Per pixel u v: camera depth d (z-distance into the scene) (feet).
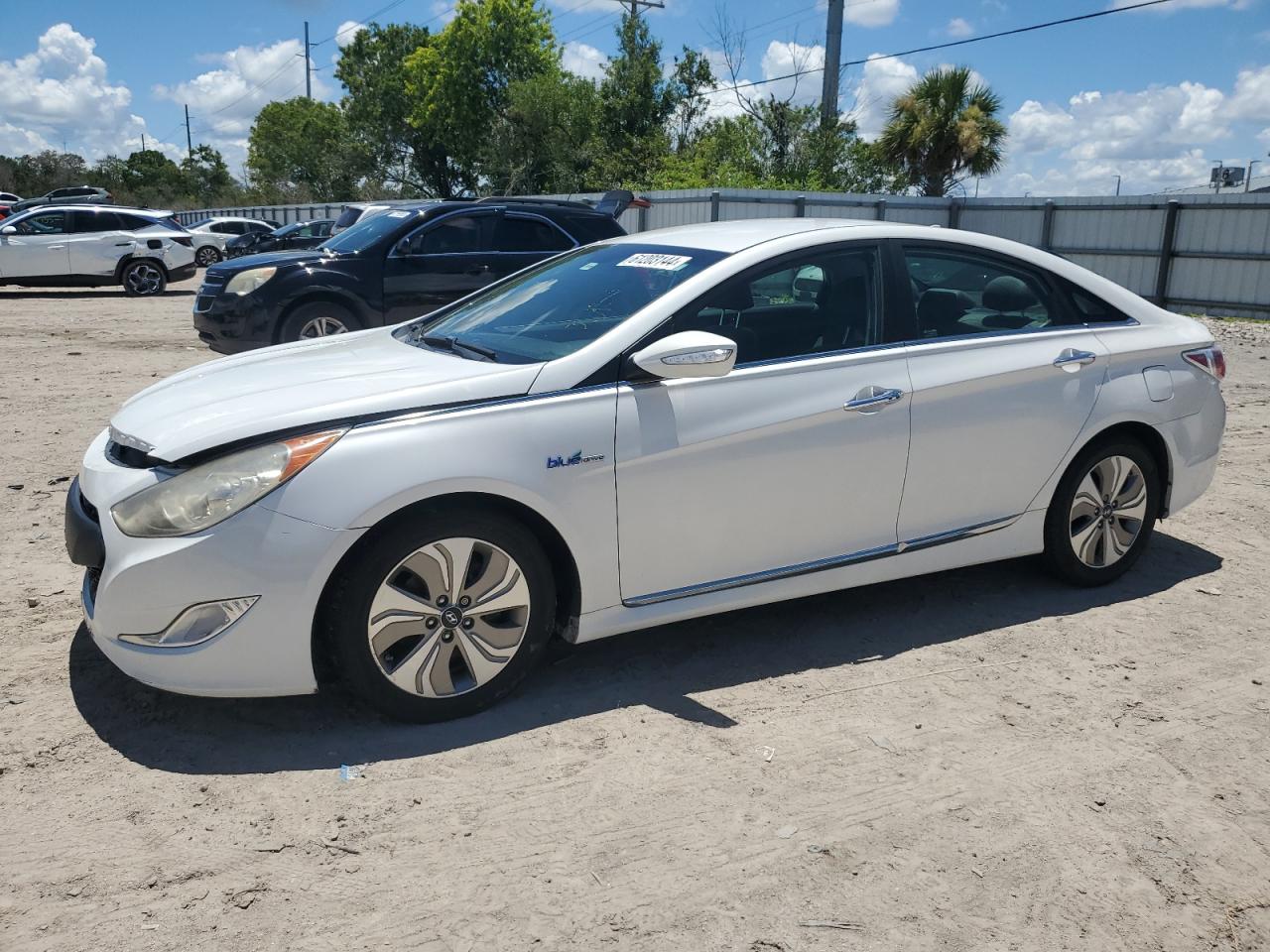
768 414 11.71
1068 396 13.78
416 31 186.91
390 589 10.17
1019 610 14.17
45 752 10.06
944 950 7.73
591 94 136.67
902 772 10.11
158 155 321.32
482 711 11.00
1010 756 10.45
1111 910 8.22
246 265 30.94
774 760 10.26
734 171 88.02
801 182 87.97
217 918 7.84
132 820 9.01
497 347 12.14
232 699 11.16
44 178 275.80
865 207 74.18
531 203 33.47
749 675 12.09
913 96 92.43
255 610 9.73
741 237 12.94
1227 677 12.28
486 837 8.92
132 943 7.54
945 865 8.71
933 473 12.93
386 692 10.37
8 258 62.69
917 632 13.42
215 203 226.79
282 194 212.23
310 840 8.81
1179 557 16.38
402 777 9.77
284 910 7.95
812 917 8.03
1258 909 8.29
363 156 194.08
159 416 10.85
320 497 9.76
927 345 12.97
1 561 15.23
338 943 7.62
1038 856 8.86
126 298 64.13
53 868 8.36
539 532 11.01
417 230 31.83
